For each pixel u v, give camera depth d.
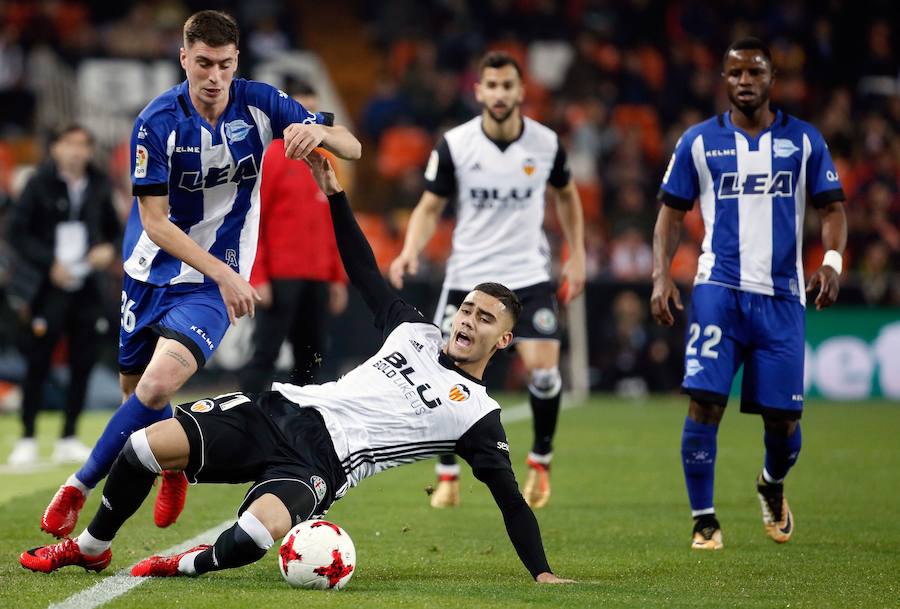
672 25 82.50
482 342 18.84
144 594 16.56
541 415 27.67
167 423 17.77
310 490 17.70
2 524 23.64
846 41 80.00
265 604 15.90
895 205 68.38
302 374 32.47
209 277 20.23
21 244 35.28
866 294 59.78
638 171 72.38
